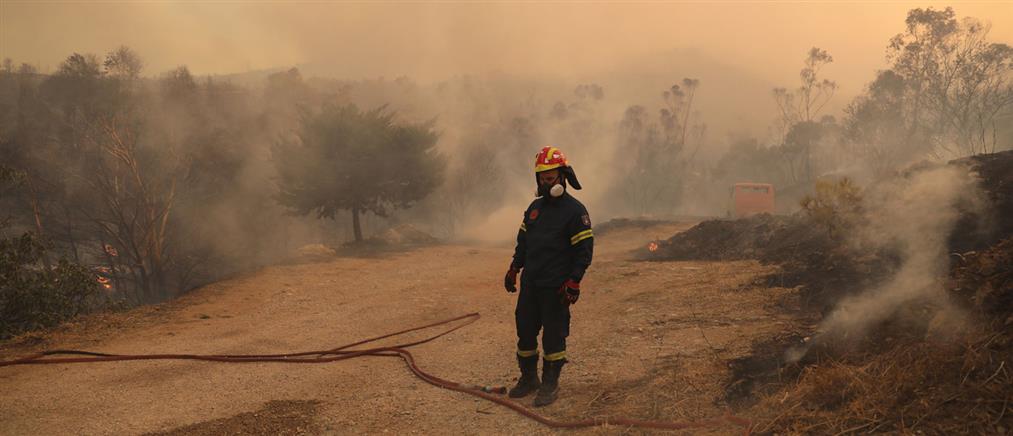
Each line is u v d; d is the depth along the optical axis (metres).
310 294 11.89
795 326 5.56
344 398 4.92
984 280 4.03
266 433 4.18
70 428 4.41
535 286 4.32
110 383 5.64
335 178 27.67
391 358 6.26
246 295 11.65
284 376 5.71
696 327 6.14
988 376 3.12
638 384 4.50
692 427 3.53
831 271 7.35
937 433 2.88
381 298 11.09
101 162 37.81
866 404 3.24
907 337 3.86
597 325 6.88
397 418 4.32
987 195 7.46
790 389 3.75
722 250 12.61
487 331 7.36
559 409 4.14
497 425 4.00
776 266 8.88
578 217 4.24
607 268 12.24
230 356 6.46
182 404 4.91
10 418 4.67
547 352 4.30
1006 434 2.74
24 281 11.42
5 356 7.04
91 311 12.63
